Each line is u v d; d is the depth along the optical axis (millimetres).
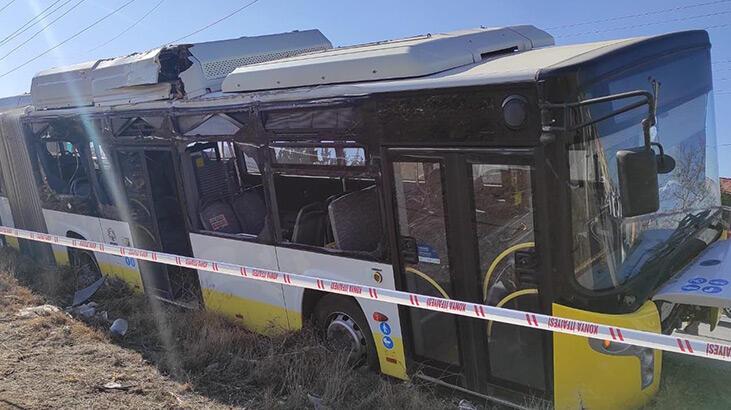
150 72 6781
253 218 6945
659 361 4250
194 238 6766
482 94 4090
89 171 8125
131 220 7680
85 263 9039
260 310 6266
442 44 4902
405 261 4828
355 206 5434
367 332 5387
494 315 4070
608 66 3928
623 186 3617
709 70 5062
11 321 7102
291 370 5316
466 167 4281
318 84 5230
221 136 6047
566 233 3885
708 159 5023
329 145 5113
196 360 5727
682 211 4641
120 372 5582
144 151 7074
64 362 5805
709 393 4398
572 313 3949
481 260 4352
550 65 3908
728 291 3949
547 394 4234
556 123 3775
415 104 4465
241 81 5867
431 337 4836
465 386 4703
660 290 4176
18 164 9750
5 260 10164
